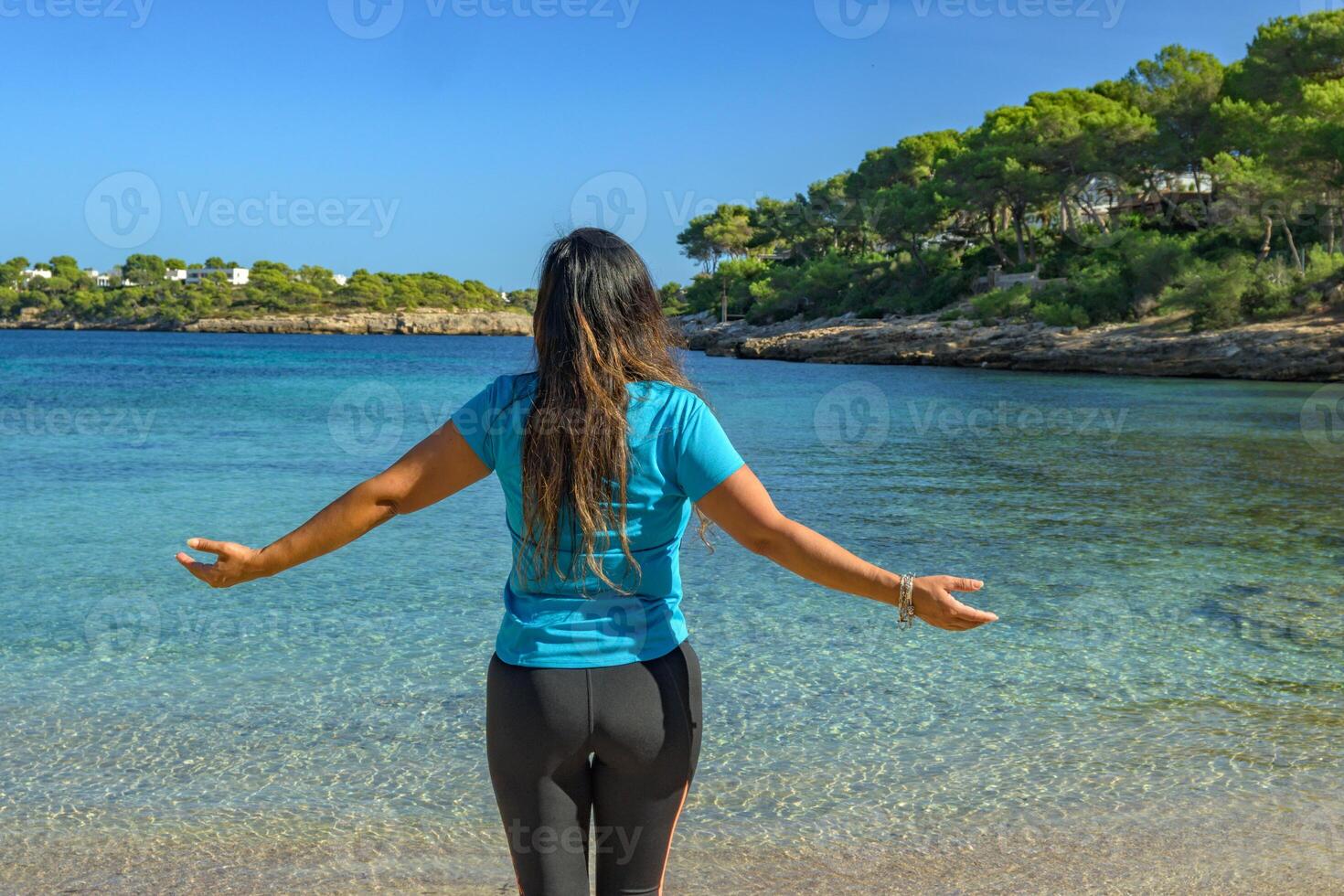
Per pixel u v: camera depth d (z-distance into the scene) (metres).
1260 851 3.43
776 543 1.75
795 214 105.69
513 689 1.76
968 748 4.35
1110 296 52.50
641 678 1.75
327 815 3.70
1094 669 5.44
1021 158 64.56
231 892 3.15
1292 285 45.22
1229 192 47.53
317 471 14.80
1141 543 9.13
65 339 136.50
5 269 189.62
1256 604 6.85
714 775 4.07
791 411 27.39
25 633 6.06
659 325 1.82
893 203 77.56
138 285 188.62
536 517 1.74
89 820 3.64
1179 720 4.67
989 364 53.88
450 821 3.67
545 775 1.76
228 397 35.38
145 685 5.12
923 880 3.25
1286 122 44.31
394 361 75.50
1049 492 12.50
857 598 6.99
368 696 4.97
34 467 14.89
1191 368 44.09
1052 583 7.50
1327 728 4.57
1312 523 10.23
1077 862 3.36
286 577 7.65
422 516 10.50
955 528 9.88
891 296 75.31
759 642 5.95
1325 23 53.34
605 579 1.75
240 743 4.36
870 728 4.59
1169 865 3.34
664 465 1.74
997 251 71.88
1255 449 17.75
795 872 3.30
